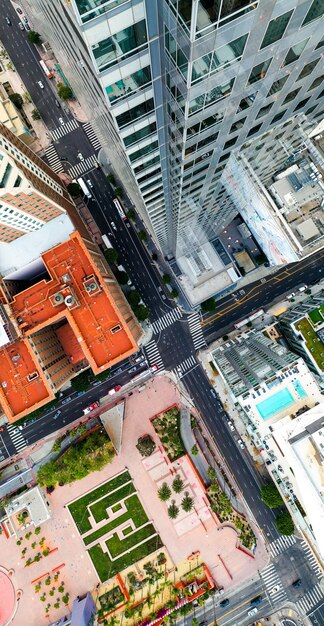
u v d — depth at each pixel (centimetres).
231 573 12581
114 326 10019
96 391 12900
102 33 2942
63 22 3931
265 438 9612
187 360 12800
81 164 12900
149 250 12681
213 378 12756
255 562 12544
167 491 12519
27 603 12781
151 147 5012
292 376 9388
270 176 7688
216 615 12456
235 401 10456
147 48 3356
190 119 4206
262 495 11800
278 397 9444
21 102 12700
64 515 12875
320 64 4612
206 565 12681
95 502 12875
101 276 9956
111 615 12581
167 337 12812
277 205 7275
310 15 3556
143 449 12506
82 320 10050
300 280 12662
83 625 11419
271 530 12531
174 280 12619
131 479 12900
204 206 8338
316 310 10756
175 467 12850
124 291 12700
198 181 6462
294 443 8544
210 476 12394
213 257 12031
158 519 12850
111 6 2731
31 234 10775
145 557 12750
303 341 10762
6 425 12862
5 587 12825
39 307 10206
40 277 12356
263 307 12712
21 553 12862
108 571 12738
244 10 3038
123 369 12812
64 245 10275
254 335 12394
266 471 12625
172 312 12775
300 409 9400
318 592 12300
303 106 5662
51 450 12938
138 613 12500
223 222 11475
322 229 7175
